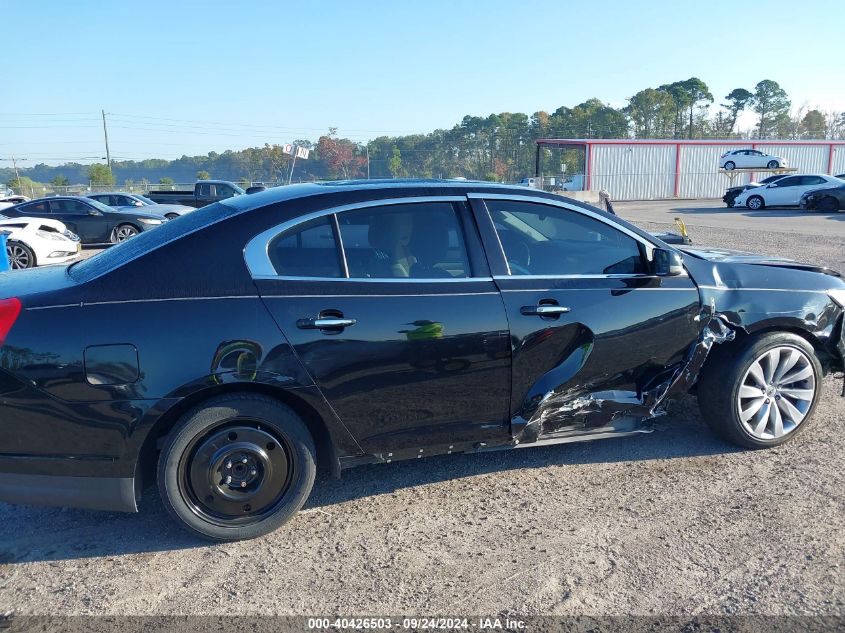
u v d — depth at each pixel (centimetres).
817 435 462
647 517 360
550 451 446
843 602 288
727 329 413
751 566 314
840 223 2147
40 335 307
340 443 351
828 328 439
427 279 357
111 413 312
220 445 332
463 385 362
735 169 4634
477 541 341
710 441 455
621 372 395
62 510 381
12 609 292
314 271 342
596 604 290
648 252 406
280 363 327
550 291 374
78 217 1850
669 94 11381
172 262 327
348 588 304
